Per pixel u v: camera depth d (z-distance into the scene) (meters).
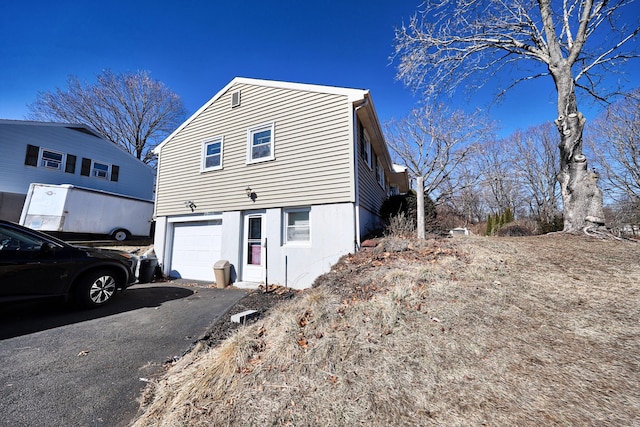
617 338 2.22
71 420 2.14
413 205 8.83
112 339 3.73
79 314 4.79
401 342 2.47
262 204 7.77
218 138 8.92
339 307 3.33
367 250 6.20
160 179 10.05
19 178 11.96
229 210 8.34
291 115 7.66
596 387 1.75
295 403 1.99
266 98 8.15
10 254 4.16
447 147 23.17
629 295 2.96
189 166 9.43
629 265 3.98
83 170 14.26
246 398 2.11
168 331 4.04
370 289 3.76
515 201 28.81
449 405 1.75
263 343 2.89
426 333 2.55
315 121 7.29
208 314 4.87
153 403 2.27
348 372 2.21
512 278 3.68
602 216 6.68
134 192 16.55
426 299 3.20
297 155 7.42
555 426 1.50
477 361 2.12
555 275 3.72
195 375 2.54
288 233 7.47
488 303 2.98
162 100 25.70
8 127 11.75
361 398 1.93
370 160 9.45
